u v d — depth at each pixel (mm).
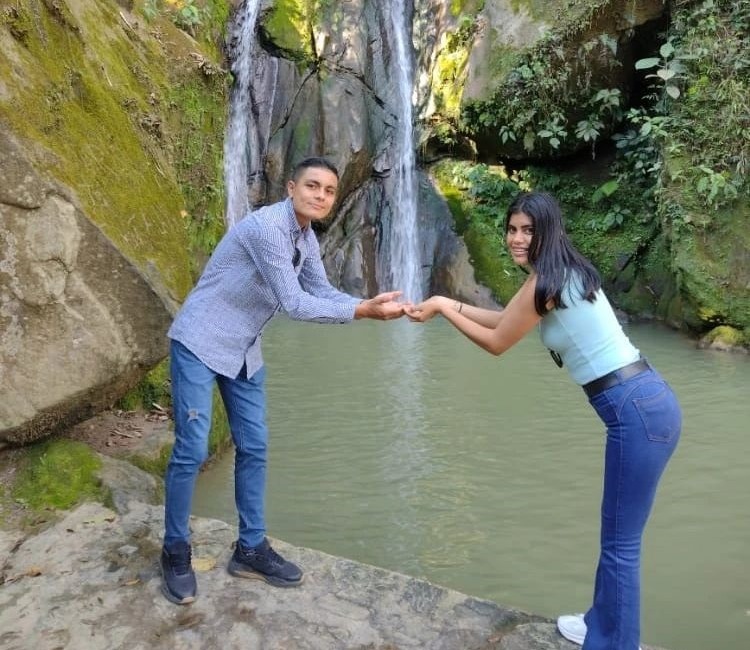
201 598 2760
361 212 11547
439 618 2682
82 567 2953
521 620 2682
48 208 3441
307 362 7590
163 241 4223
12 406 3492
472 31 10891
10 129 3383
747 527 4047
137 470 3912
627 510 2223
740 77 8164
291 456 5117
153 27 6469
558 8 9758
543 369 7227
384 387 6707
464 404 6207
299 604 2744
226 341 2689
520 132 10422
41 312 3480
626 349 2266
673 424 2199
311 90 11617
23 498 3484
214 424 4938
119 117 4488
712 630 3172
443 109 11227
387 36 12047
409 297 11023
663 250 9523
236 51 11609
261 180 11609
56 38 4129
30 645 2486
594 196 10289
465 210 10883
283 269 2594
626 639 2221
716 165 8219
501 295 10016
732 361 7480
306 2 11891
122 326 3656
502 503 4387
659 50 9523
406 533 4039
